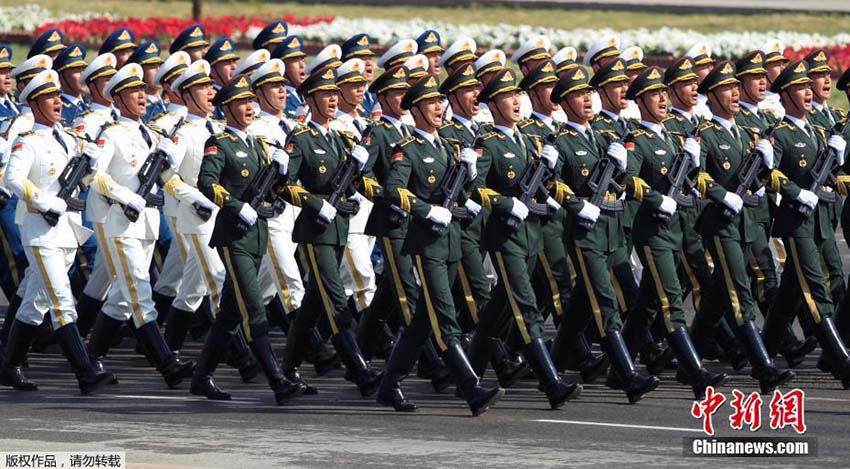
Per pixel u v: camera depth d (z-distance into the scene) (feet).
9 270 104.94
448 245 85.66
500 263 87.35
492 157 87.61
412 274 87.56
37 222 91.30
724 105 95.40
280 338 115.65
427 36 118.01
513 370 93.91
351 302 106.63
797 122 97.14
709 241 93.04
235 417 85.20
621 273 92.94
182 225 98.22
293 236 92.07
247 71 105.91
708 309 95.25
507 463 73.10
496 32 272.72
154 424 82.94
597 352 107.45
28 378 98.48
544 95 96.58
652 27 346.33
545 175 88.53
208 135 99.40
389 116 93.40
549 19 353.51
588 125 94.84
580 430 81.66
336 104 92.27
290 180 90.43
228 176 88.63
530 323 87.51
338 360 99.55
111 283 102.78
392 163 85.51
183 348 110.32
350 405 89.30
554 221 93.09
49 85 91.97
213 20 275.59
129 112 96.17
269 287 102.94
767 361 91.56
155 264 110.01
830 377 99.50
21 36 284.00
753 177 93.81
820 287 94.58
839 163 96.68
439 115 86.74
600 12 361.92
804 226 94.99
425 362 95.40
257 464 72.84
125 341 114.11
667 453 75.72
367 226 89.40
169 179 92.73
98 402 89.97
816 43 267.59
